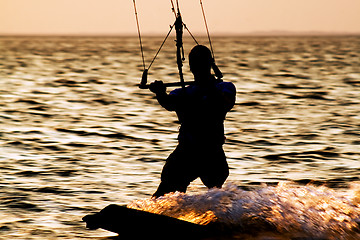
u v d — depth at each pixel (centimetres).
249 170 3228
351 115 5841
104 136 4453
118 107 6525
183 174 1947
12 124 5047
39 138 4309
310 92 8500
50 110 6162
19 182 2870
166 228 1766
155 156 3656
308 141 4266
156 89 1892
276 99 7488
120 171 3180
